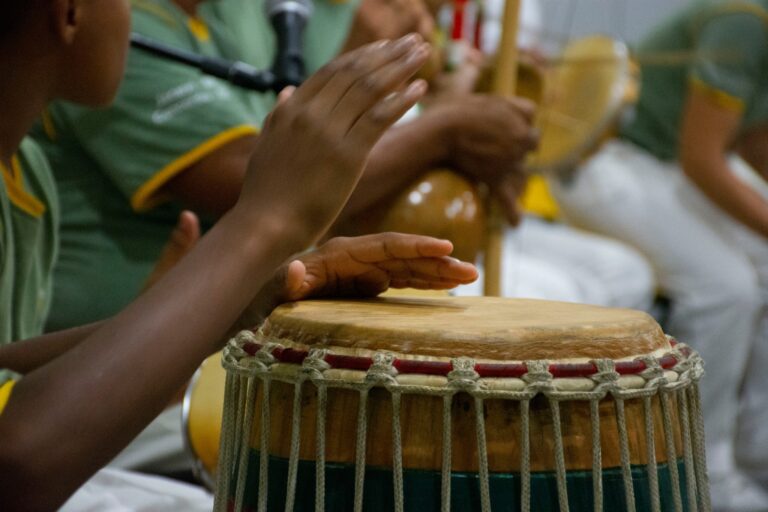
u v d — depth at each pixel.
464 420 1.55
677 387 1.67
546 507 1.55
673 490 1.66
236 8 3.72
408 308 1.82
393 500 1.56
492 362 1.55
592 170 5.69
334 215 1.83
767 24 5.33
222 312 1.72
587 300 5.22
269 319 1.77
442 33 4.68
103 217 3.30
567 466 1.56
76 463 1.62
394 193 3.07
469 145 3.19
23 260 2.46
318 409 1.59
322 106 1.81
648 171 5.76
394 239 1.93
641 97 5.79
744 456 5.77
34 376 1.66
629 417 1.61
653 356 1.66
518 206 3.37
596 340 1.62
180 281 1.72
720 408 5.54
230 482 1.76
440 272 1.95
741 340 5.57
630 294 5.42
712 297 5.55
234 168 3.10
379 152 3.02
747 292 5.54
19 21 1.98
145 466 3.23
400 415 1.55
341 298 1.96
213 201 3.15
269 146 1.82
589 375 1.57
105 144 3.16
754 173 5.87
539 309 1.83
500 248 3.40
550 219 6.18
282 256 1.79
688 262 5.59
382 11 3.62
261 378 1.67
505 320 1.68
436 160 3.17
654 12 7.33
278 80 3.09
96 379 1.63
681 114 5.69
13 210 2.42
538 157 3.90
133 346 1.65
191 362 1.68
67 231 3.28
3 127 2.07
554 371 1.56
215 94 3.17
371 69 1.82
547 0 7.17
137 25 3.27
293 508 1.60
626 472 1.58
